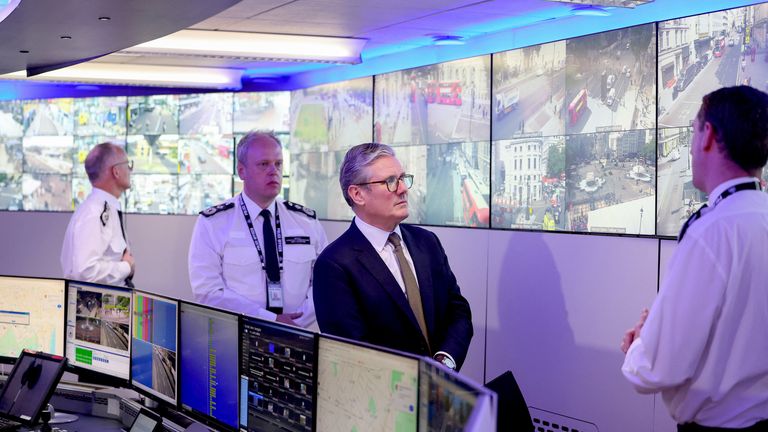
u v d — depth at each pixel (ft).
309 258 12.45
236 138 23.75
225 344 8.59
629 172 14.76
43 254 24.41
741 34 12.92
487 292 17.37
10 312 11.90
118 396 10.57
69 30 13.74
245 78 24.27
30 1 11.44
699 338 6.57
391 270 9.10
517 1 14.33
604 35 15.15
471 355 17.67
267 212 12.27
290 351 7.57
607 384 14.71
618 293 14.57
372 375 6.53
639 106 14.57
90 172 14.08
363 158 8.97
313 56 18.22
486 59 17.67
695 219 6.86
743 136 6.61
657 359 6.72
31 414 9.96
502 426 9.23
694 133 7.07
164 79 22.48
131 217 24.49
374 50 20.12
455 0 14.25
